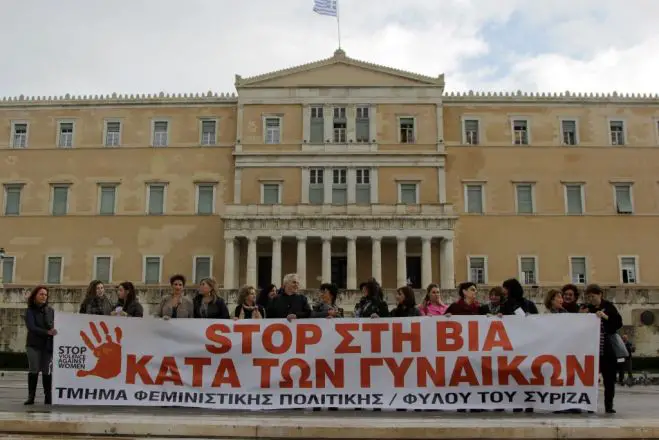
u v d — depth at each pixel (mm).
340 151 66688
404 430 12828
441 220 61688
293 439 12844
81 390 16016
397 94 67938
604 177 67562
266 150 67062
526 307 17156
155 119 69250
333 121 67812
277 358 15773
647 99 68625
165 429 13023
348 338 15766
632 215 66750
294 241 63625
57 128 69375
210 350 15891
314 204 62188
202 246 66562
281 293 17625
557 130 68312
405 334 15734
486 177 67312
